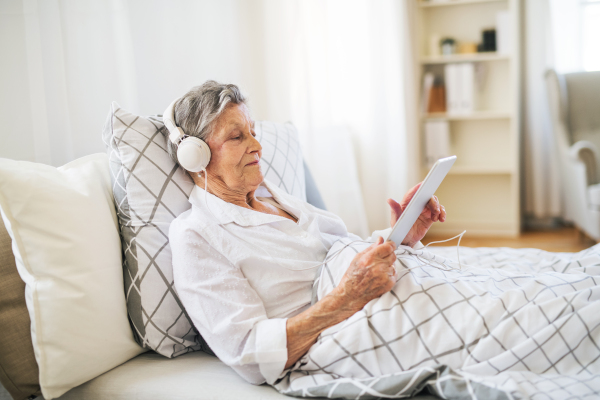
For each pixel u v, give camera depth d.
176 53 1.80
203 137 1.09
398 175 3.12
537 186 3.76
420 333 0.90
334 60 2.92
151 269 1.08
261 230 1.10
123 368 1.05
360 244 1.06
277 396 0.92
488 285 1.02
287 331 0.93
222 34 2.07
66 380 0.94
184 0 1.84
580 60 3.66
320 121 2.63
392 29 3.04
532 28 3.63
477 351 0.87
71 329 0.95
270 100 2.37
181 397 0.94
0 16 1.25
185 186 1.17
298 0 2.38
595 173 3.02
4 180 0.94
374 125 3.08
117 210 1.13
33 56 1.31
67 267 0.97
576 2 3.59
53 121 1.36
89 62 1.46
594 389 0.79
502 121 3.72
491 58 3.40
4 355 0.93
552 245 3.24
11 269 0.99
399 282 0.97
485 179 3.83
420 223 1.23
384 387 0.84
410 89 3.29
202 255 1.03
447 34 3.73
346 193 2.79
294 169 1.57
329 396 0.87
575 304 0.90
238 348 0.95
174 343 1.09
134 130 1.14
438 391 0.83
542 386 0.80
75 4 1.42
